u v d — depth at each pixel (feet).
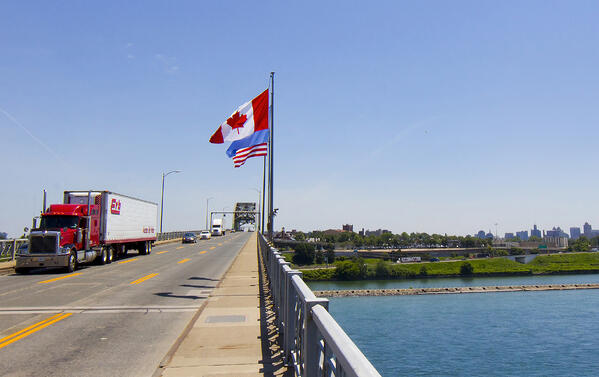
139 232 126.41
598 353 234.38
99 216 97.25
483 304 368.89
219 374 22.70
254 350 27.43
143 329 34.32
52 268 89.61
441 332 278.26
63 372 23.47
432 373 206.28
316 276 524.11
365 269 546.67
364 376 7.55
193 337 30.91
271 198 91.09
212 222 382.83
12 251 94.17
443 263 637.30
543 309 349.61
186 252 147.95
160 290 57.11
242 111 72.23
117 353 27.32
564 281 535.19
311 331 15.75
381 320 307.99
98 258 96.68
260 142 72.79
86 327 35.09
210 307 43.29
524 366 216.74
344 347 9.80
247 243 219.20
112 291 56.18
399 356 232.73
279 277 32.22
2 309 43.34
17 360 25.81
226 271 82.33
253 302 46.39
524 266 651.66
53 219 82.84
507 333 276.62
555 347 247.91
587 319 312.09
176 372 23.12
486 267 629.10
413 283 507.71
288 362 23.72
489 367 211.82
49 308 43.86
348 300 389.80
